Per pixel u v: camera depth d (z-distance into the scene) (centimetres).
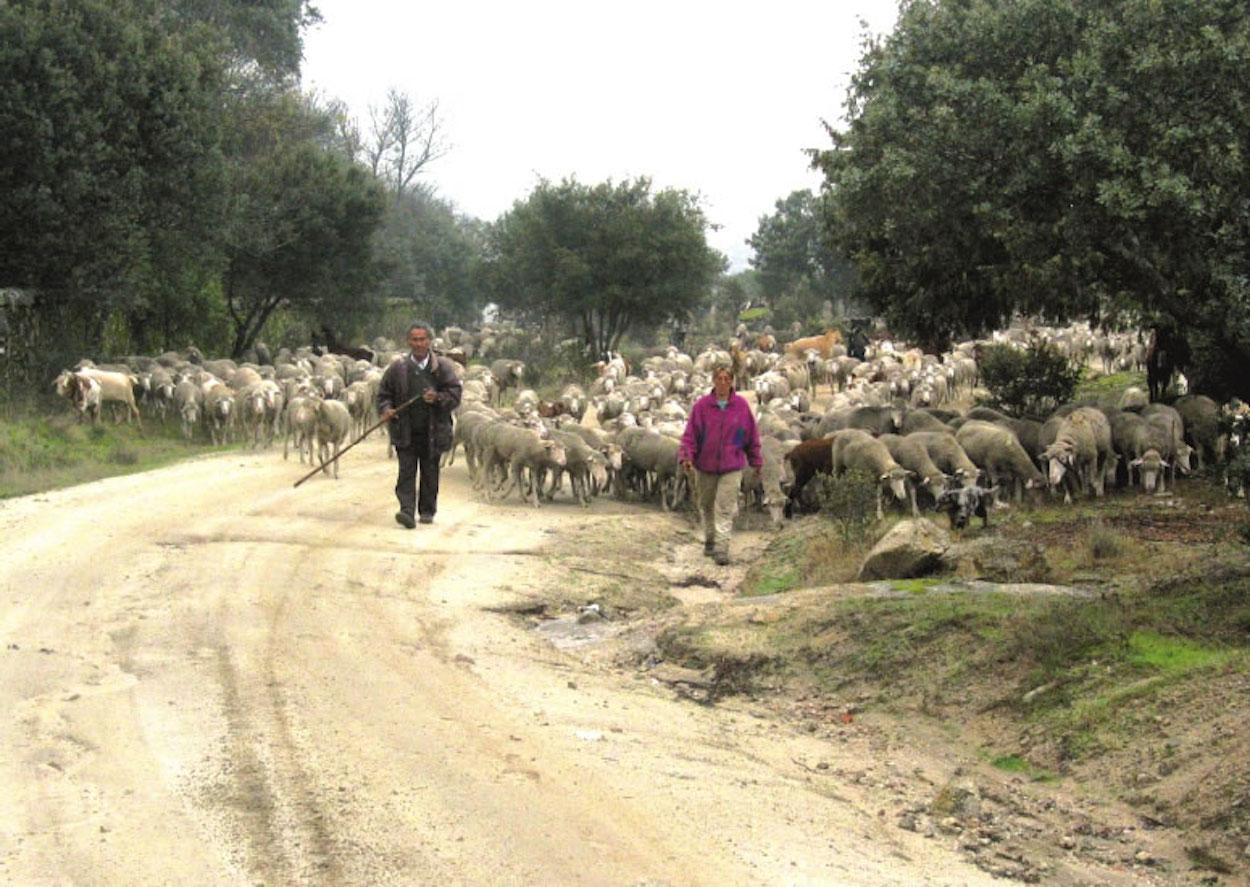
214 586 1045
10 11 2423
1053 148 1145
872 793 723
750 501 1703
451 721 751
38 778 629
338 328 4447
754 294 9088
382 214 4097
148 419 2484
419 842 570
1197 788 675
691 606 1122
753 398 2962
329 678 815
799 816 659
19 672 791
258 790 621
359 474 1844
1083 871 623
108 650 852
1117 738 745
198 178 2841
